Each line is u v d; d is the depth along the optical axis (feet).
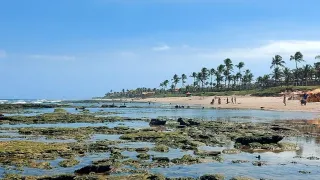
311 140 126.31
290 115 241.76
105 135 150.51
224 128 164.04
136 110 361.30
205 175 73.10
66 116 238.48
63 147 108.78
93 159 95.66
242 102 430.61
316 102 336.08
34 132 156.66
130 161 90.89
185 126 182.19
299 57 597.93
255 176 76.59
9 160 91.71
